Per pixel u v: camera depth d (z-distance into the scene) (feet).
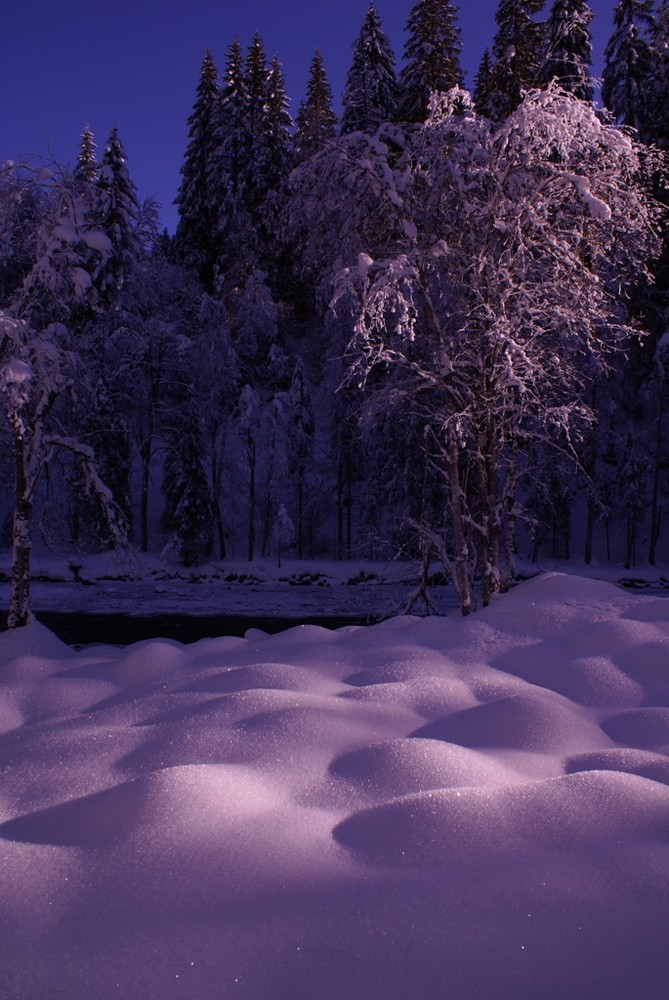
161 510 127.75
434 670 19.53
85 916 8.11
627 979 6.82
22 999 6.61
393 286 33.83
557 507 99.86
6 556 103.30
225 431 111.55
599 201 34.01
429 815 10.27
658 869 8.84
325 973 6.91
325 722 14.75
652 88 113.19
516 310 37.09
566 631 22.72
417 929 7.58
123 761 13.25
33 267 38.45
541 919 7.79
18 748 14.08
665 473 118.73
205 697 16.92
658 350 101.35
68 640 66.08
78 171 41.83
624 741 14.98
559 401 40.75
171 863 9.19
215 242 152.87
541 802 10.59
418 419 48.21
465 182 37.32
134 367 104.73
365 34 115.75
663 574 103.86
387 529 80.07
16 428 35.63
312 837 10.06
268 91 156.87
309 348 135.03
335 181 37.58
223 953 7.27
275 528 106.22
